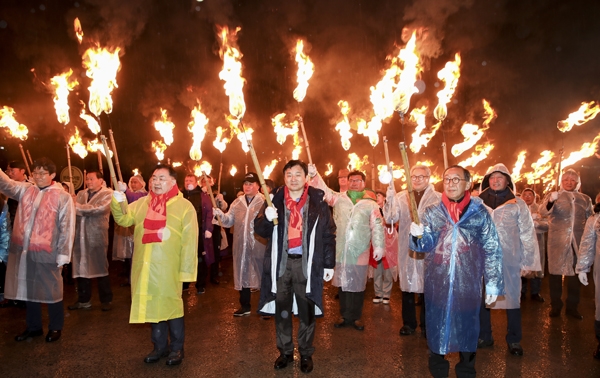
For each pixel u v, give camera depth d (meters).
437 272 3.67
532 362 4.64
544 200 6.73
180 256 4.54
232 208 6.46
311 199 4.51
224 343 5.20
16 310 6.58
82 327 5.77
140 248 4.44
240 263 6.28
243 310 6.34
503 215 4.93
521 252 4.91
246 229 6.27
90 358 4.72
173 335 4.57
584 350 5.00
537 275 6.86
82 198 6.82
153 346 5.09
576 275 6.31
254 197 6.41
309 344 4.46
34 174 5.20
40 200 5.15
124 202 4.38
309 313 4.46
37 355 4.79
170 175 4.60
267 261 4.50
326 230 4.45
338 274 5.79
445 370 3.73
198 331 5.64
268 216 4.22
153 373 4.36
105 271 6.59
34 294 5.08
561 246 6.32
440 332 3.61
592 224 4.86
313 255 4.38
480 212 3.64
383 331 5.68
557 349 5.02
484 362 4.64
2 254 5.86
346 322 5.86
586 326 5.91
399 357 4.79
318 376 4.31
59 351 4.91
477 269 3.63
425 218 3.77
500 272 3.62
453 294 3.60
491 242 3.64
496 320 6.16
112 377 4.26
